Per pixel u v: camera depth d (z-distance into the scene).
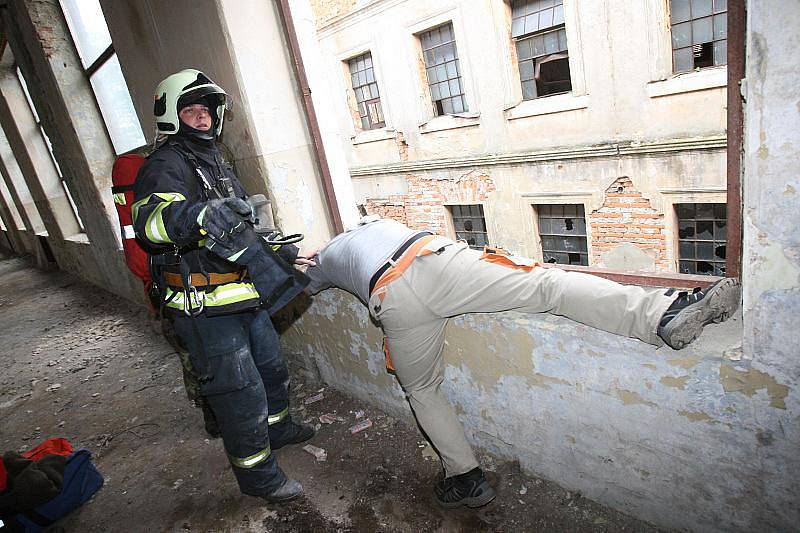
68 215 6.61
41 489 1.88
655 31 5.14
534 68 6.32
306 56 2.15
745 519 1.24
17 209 8.42
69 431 2.76
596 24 5.47
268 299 1.58
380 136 8.19
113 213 4.33
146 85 2.67
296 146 2.21
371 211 9.13
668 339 1.08
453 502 1.65
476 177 7.27
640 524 1.49
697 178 5.38
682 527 1.39
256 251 1.41
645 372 1.23
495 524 1.61
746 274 0.97
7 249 10.59
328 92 2.27
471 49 6.45
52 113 4.29
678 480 1.32
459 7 6.21
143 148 3.08
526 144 6.64
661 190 5.70
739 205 1.09
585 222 6.62
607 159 5.97
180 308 1.56
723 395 1.12
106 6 2.63
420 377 1.61
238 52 1.95
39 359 4.04
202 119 1.56
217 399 1.65
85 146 4.10
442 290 1.42
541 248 7.23
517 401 1.62
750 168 0.90
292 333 2.62
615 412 1.36
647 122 5.54
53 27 3.80
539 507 1.63
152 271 1.70
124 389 3.15
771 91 0.83
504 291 1.37
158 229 1.33
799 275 0.91
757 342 1.02
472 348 1.65
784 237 0.90
